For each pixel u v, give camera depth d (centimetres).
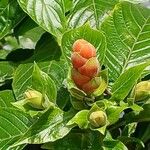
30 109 83
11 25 100
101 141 83
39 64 97
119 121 90
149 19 97
